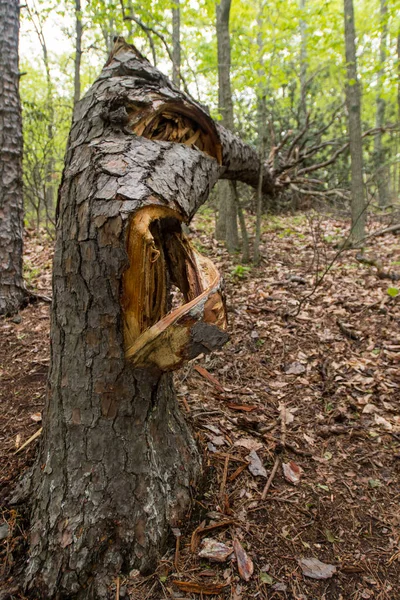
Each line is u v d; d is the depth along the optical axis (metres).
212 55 6.69
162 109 1.72
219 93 4.62
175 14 6.38
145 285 1.29
